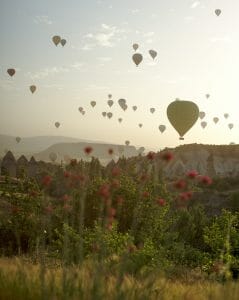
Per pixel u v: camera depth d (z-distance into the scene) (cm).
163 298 622
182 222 2544
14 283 623
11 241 1911
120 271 562
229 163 17262
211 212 8419
